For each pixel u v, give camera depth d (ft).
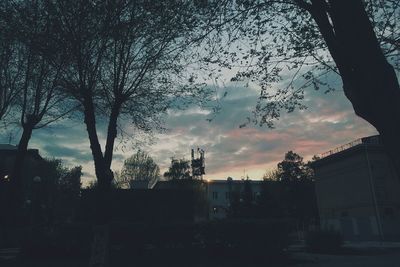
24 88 60.64
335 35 16.34
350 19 14.60
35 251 56.49
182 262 53.36
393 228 135.74
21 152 66.28
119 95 41.70
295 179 227.40
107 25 35.06
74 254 56.95
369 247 87.04
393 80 14.05
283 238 57.11
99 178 38.93
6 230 66.80
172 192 69.62
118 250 56.18
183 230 58.18
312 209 216.74
